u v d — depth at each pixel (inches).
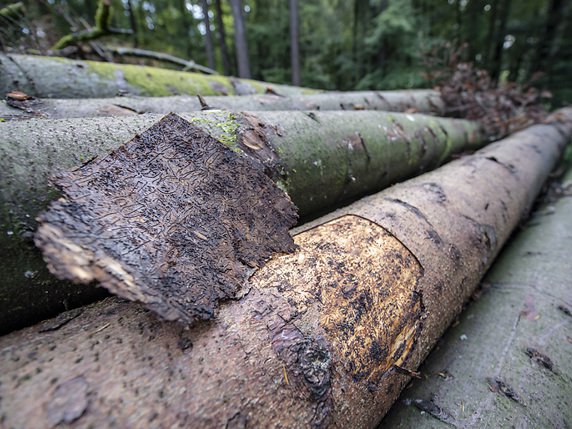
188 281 30.6
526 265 76.4
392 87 285.4
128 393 24.0
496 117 147.3
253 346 29.2
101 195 31.4
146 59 162.7
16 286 30.3
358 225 46.8
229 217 37.1
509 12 343.3
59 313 33.9
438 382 47.7
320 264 38.4
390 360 37.4
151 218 32.5
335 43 363.3
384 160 73.1
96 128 38.5
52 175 32.4
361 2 351.6
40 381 23.6
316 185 56.4
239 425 25.3
